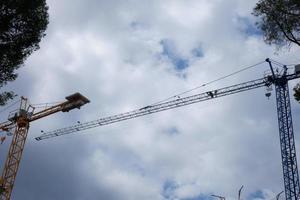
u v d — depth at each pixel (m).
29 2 26.48
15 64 26.88
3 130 112.44
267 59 115.44
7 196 100.12
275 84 114.06
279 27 30.20
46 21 27.61
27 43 26.95
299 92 31.06
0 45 26.25
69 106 111.00
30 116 112.81
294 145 107.88
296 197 101.62
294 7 29.72
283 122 110.50
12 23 26.36
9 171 105.25
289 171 105.19
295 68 112.94
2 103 28.31
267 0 30.45
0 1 25.78
